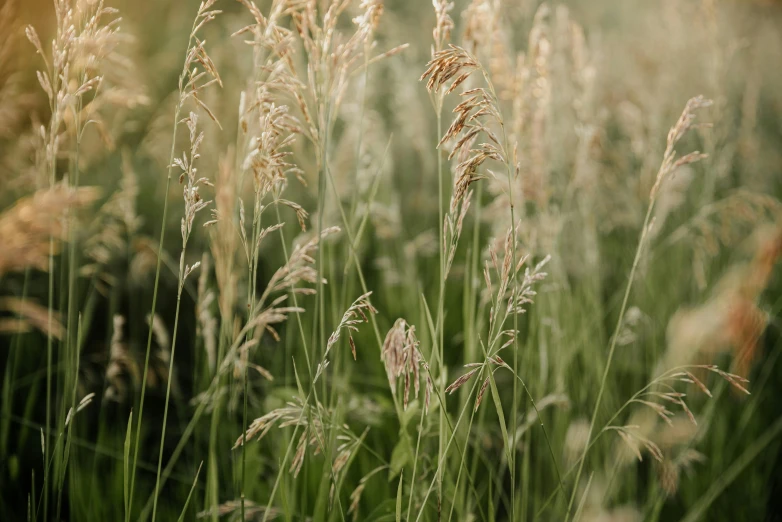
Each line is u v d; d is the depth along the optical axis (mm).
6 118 2850
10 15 2434
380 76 5031
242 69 4445
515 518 2219
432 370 1973
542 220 2885
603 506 2137
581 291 3479
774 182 5422
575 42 3143
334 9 1878
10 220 1147
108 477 2635
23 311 1340
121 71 2350
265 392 3023
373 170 3582
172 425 3162
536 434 2740
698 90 4426
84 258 3834
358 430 2654
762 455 3113
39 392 3244
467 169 1738
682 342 1716
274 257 4258
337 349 2203
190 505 2434
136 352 3486
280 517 2275
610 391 3082
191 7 7141
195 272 3998
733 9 6777
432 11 6129
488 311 2986
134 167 5023
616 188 3914
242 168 1714
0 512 2432
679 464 2545
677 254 4062
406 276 3656
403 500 2174
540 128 2754
